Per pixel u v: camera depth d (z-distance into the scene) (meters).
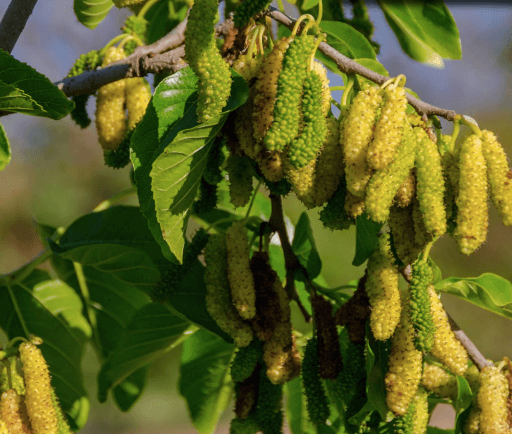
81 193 8.40
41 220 8.11
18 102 1.66
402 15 1.84
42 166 8.33
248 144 1.67
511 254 6.62
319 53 1.78
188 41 1.63
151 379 6.41
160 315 1.82
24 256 8.02
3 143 1.67
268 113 1.65
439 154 1.66
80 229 1.79
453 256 6.52
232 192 1.69
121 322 1.85
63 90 1.70
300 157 1.64
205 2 1.62
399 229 1.66
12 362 1.70
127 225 1.79
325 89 1.66
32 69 1.65
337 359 1.71
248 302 1.70
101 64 1.75
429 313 1.67
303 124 1.64
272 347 1.72
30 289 1.82
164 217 1.65
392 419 1.71
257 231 1.77
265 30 1.69
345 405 1.76
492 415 1.71
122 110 1.71
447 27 1.83
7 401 1.68
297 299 1.77
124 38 1.76
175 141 1.64
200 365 1.87
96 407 6.52
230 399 1.87
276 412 1.74
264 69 1.65
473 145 1.65
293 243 1.82
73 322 1.83
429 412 1.78
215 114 1.64
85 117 1.76
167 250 1.66
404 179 1.64
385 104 1.64
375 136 1.63
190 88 1.67
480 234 1.65
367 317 1.70
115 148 1.72
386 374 1.69
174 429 6.68
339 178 1.65
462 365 1.71
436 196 1.64
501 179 1.65
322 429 1.83
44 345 1.82
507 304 1.75
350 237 4.33
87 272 1.84
